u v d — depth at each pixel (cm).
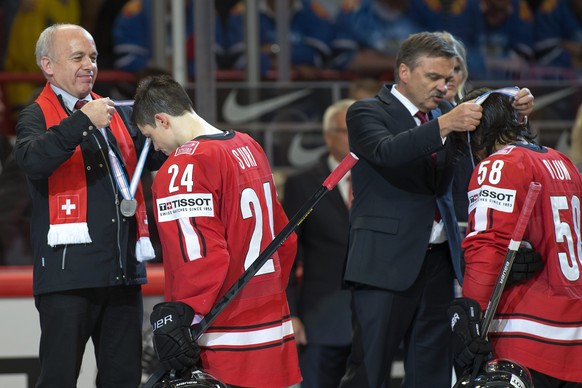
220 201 1198
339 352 1727
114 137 1341
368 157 1387
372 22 2750
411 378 1448
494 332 1204
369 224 1423
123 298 1349
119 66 2634
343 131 1728
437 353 1441
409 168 1398
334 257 1730
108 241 1311
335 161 1758
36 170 1256
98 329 1358
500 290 1161
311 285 1738
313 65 2723
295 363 1260
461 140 1316
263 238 1236
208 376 1163
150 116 1249
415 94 1404
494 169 1194
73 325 1307
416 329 1439
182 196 1173
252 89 1814
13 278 1705
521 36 2834
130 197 1307
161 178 1191
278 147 1828
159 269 1789
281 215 1303
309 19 2719
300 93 1833
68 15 2577
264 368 1209
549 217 1192
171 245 1173
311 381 1730
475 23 2789
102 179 1319
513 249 1153
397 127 1414
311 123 1833
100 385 1362
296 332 1731
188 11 2562
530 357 1181
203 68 1786
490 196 1187
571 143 1811
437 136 1290
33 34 2517
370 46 2755
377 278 1407
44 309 1315
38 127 1311
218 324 1202
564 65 2888
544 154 1227
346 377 1435
